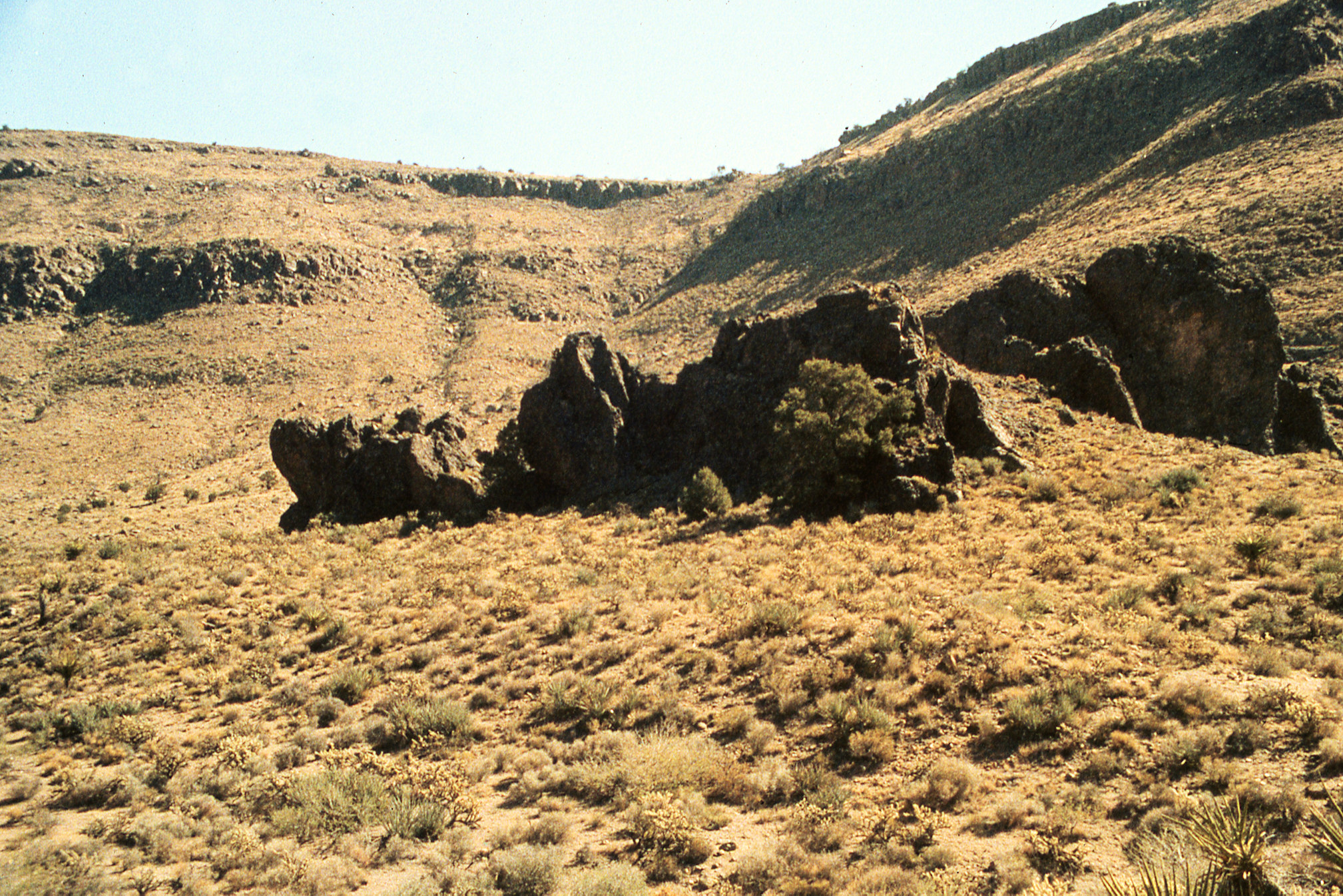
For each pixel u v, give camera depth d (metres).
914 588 22.89
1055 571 22.83
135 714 21.14
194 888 11.86
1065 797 12.42
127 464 112.25
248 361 155.62
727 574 26.88
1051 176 142.50
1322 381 45.66
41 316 179.12
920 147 188.62
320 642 25.23
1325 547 22.38
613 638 22.44
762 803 13.77
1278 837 10.14
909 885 10.53
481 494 44.69
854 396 33.84
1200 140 115.25
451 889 11.30
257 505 73.25
